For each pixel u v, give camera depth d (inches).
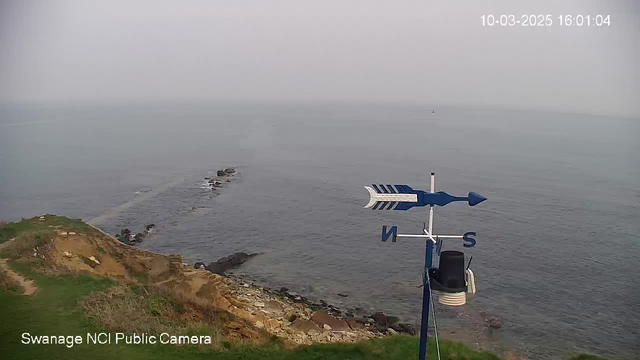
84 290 744.3
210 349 583.8
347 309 1192.2
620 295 1277.1
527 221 1952.5
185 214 2223.2
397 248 1691.7
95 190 2763.3
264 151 4557.1
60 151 4493.1
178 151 4586.6
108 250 1173.1
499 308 1195.3
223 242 1807.3
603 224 1900.8
